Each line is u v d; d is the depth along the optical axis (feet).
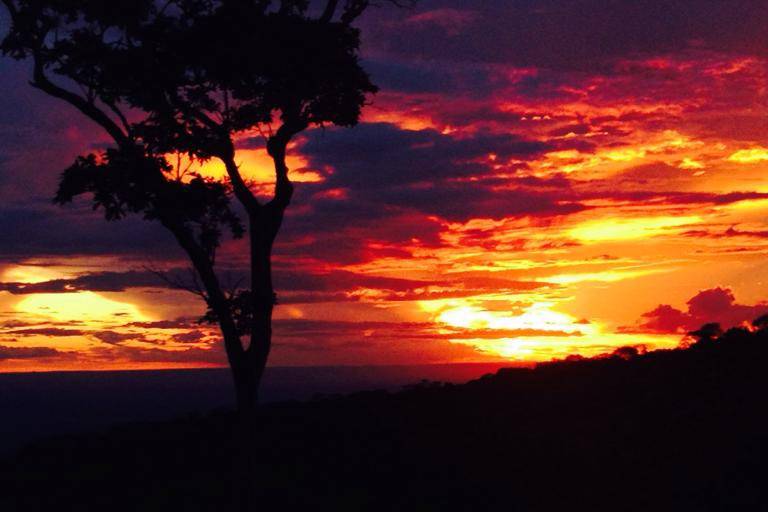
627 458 76.18
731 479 67.62
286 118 77.41
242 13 75.41
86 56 75.25
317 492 73.56
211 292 75.20
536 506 67.82
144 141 75.92
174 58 75.77
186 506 72.02
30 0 74.59
